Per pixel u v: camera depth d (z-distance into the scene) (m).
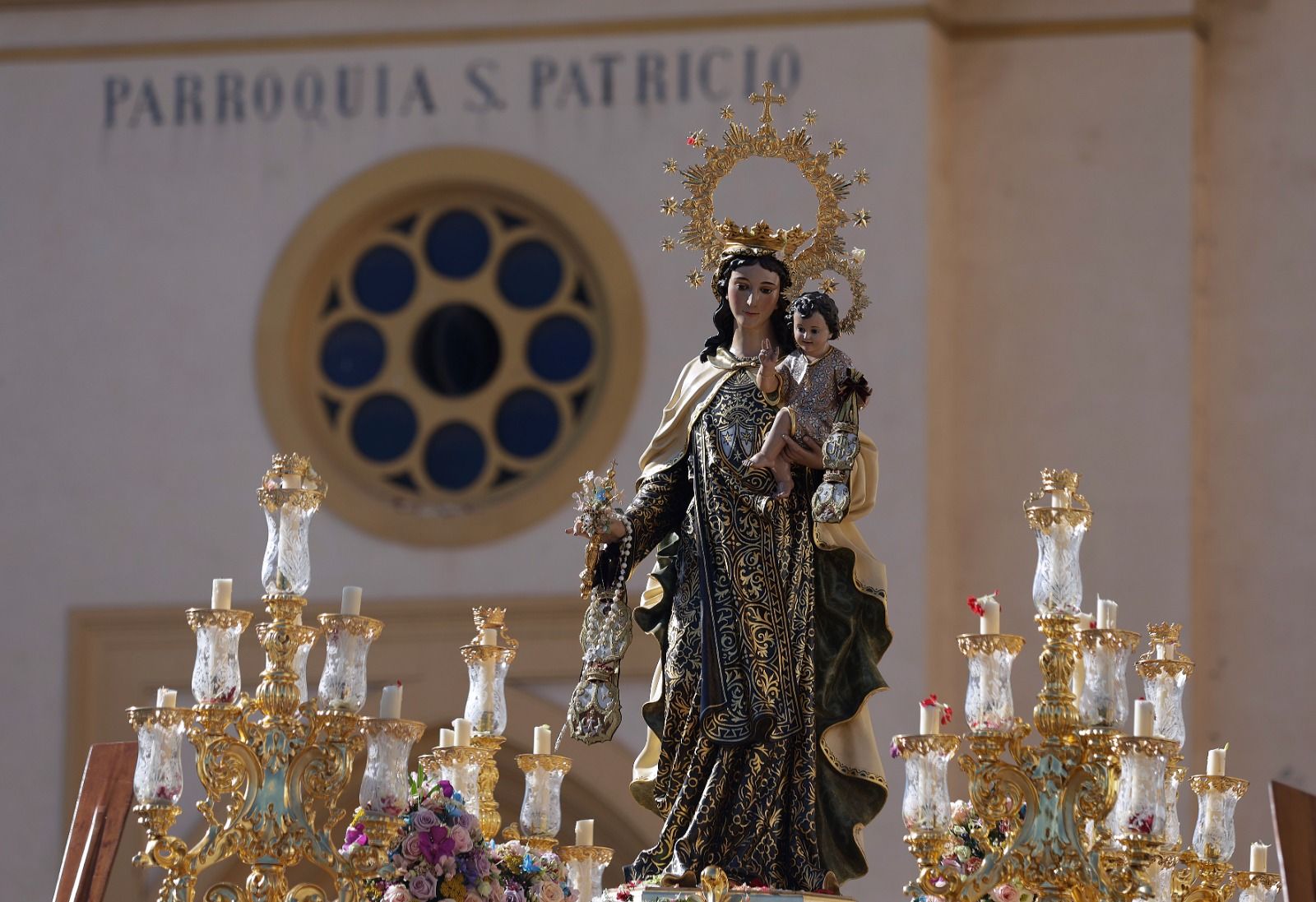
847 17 42.22
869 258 41.41
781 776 19.58
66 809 42.41
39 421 43.88
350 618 19.44
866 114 41.91
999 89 42.91
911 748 18.77
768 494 19.97
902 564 40.28
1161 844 18.42
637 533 20.48
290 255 43.91
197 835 40.81
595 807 40.00
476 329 44.31
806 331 19.97
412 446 43.97
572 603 41.78
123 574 43.25
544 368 43.94
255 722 19.73
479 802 21.47
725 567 19.89
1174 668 21.64
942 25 42.69
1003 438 41.88
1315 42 42.75
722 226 21.12
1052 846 18.59
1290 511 41.53
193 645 42.78
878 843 38.62
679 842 19.52
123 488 43.53
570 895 21.17
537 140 43.31
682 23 42.97
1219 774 22.20
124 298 44.12
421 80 43.94
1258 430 41.94
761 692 19.58
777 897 18.78
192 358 43.84
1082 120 42.59
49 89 44.81
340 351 44.44
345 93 44.16
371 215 44.12
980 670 18.89
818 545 20.08
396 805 18.95
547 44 43.53
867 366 41.06
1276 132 42.69
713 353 21.02
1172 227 42.00
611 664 19.94
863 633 20.19
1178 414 41.41
